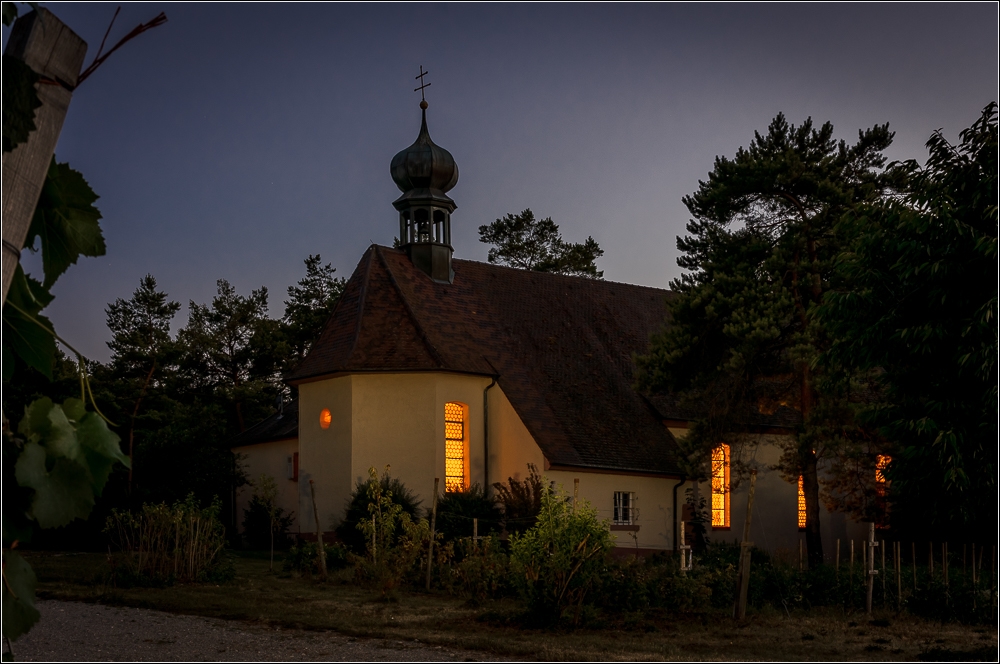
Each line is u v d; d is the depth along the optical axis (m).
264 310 56.41
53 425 3.60
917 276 14.37
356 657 10.59
